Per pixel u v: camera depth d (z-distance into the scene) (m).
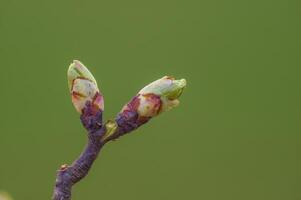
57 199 0.26
